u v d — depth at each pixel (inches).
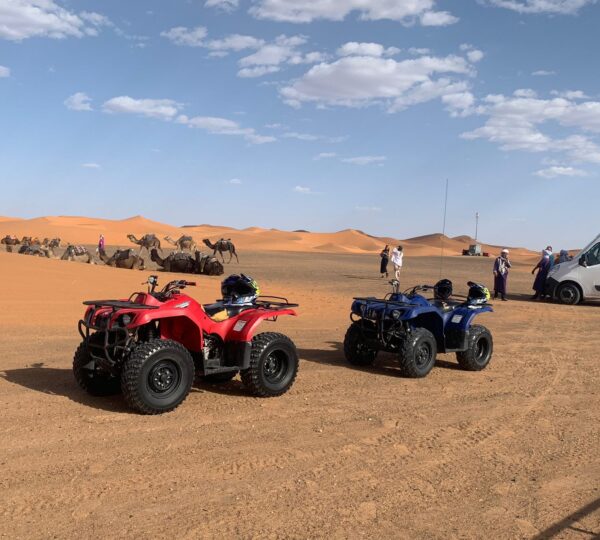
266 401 301.1
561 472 222.5
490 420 283.9
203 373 292.2
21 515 174.9
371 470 218.4
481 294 400.8
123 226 5206.7
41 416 261.1
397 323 368.8
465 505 193.0
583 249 865.5
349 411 290.2
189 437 243.4
